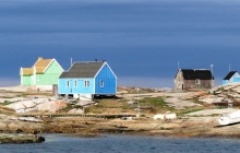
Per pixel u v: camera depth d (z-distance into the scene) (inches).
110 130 7637.8
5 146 6225.4
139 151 6023.6
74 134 7450.8
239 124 7042.3
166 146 6353.3
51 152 5890.8
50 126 7652.6
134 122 7701.8
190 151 5989.2
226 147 6200.8
